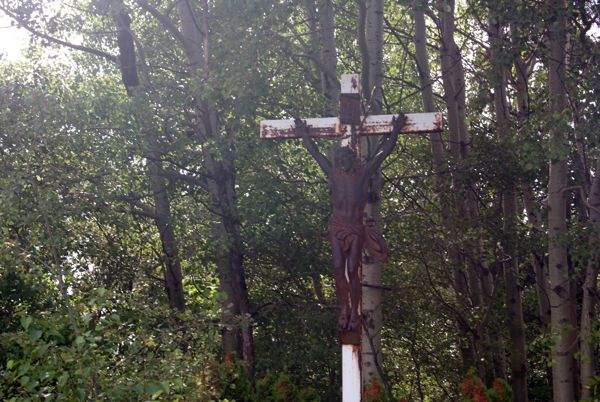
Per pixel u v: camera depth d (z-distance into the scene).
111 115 14.77
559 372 13.98
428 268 16.94
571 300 14.83
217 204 16.09
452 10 17.25
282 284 17.33
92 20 18.48
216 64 14.40
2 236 10.05
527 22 13.06
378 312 14.08
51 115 11.94
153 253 16.48
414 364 19.08
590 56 13.02
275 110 15.99
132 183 15.97
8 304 12.59
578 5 13.17
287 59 15.41
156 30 18.48
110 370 9.07
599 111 12.35
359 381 7.95
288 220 16.36
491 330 17.25
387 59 20.50
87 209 13.90
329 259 16.83
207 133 16.19
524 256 17.31
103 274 14.59
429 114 8.41
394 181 17.19
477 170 16.11
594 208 13.58
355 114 8.48
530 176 16.16
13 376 8.76
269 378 13.29
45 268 10.28
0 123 11.56
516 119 18.36
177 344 9.93
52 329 8.78
